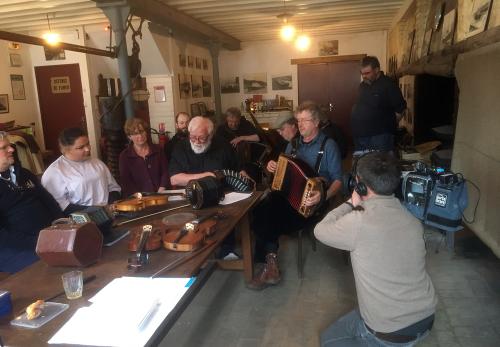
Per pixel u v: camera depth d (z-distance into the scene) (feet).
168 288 4.24
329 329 5.57
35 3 17.52
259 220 9.32
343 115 31.09
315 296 8.77
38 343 3.43
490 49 8.11
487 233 8.57
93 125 24.91
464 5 9.90
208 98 31.37
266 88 31.96
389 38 27.40
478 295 8.43
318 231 5.43
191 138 9.43
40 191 8.00
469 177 9.46
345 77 30.58
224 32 26.96
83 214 5.54
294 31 27.68
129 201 7.07
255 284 9.09
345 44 30.07
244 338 7.41
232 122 16.51
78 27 23.11
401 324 4.79
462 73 9.75
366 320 5.05
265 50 31.45
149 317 3.75
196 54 28.76
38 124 25.59
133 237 5.61
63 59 24.31
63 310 3.94
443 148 13.43
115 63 25.09
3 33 11.16
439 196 9.59
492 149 8.24
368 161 5.02
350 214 5.08
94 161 9.37
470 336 7.15
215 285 9.43
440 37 12.20
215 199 7.22
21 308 4.03
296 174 8.80
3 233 7.06
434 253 10.36
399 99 12.30
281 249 11.44
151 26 21.83
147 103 25.02
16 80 23.91
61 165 8.73
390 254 4.80
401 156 13.85
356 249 4.97
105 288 4.30
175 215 6.59
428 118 15.96
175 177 9.40
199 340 7.40
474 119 9.15
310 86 31.24
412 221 4.92
